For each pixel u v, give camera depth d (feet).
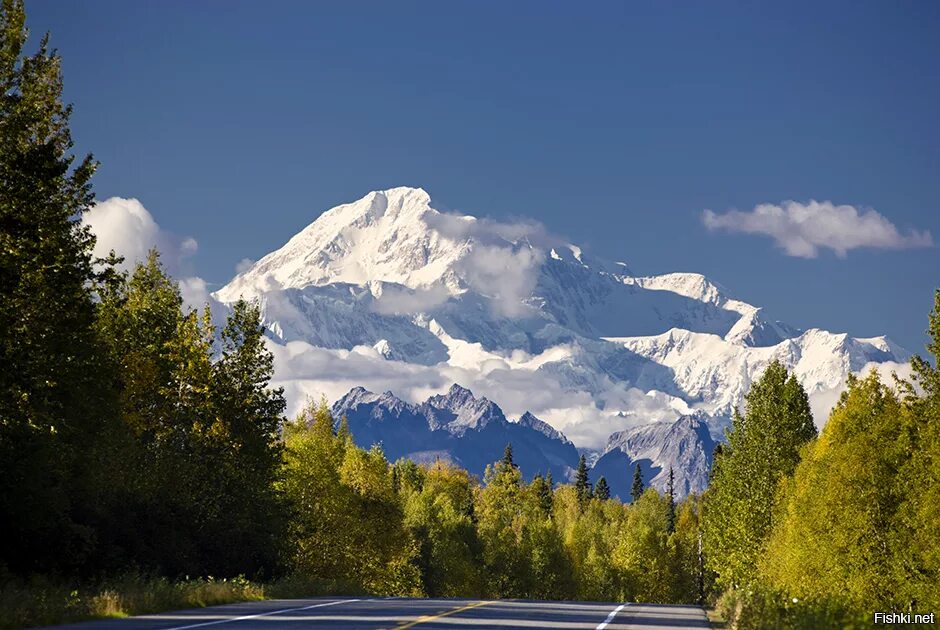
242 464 220.02
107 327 204.44
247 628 92.53
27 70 133.90
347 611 117.39
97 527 174.70
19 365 127.54
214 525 212.02
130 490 195.11
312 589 188.24
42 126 134.00
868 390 184.24
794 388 264.72
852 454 170.09
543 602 158.92
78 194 137.90
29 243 126.11
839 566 165.78
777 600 121.49
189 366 215.10
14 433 145.07
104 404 174.70
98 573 167.32
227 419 218.79
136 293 224.94
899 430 171.94
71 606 106.42
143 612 113.80
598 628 102.47
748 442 268.00
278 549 232.12
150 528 189.47
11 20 131.95
